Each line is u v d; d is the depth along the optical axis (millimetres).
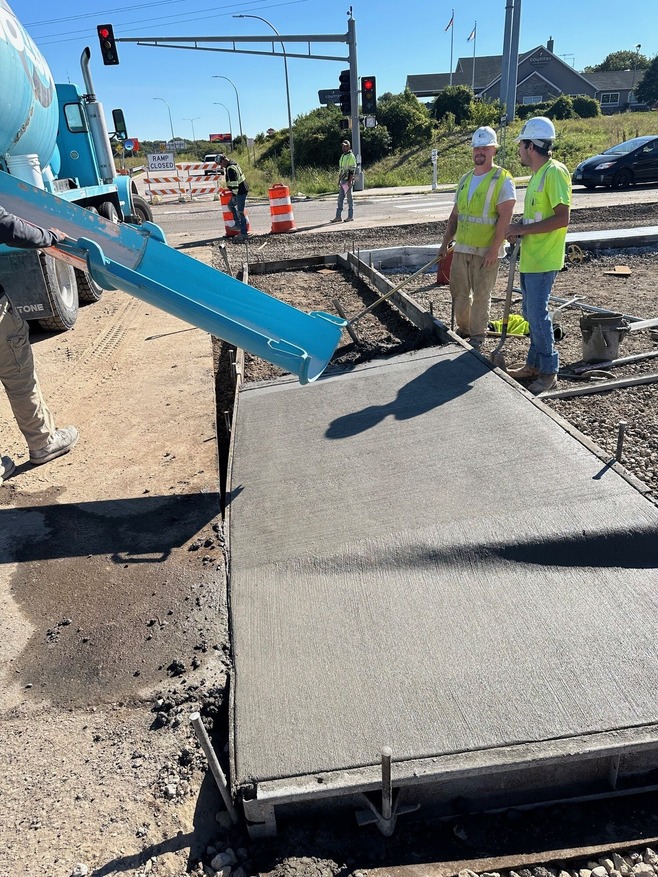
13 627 2922
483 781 2039
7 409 5438
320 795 1940
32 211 3916
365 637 2533
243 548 3186
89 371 6195
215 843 1982
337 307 6320
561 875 1865
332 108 36781
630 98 71188
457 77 70625
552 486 3234
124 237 4105
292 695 2307
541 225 4273
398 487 3469
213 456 4324
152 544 3443
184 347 6719
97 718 2443
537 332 4668
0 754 2311
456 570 2822
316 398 4844
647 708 2104
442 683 2279
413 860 1916
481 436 3861
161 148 60656
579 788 2098
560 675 2258
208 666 2619
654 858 1880
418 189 25125
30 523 3707
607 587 2645
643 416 4309
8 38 4969
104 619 2932
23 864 1924
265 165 35500
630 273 8617
